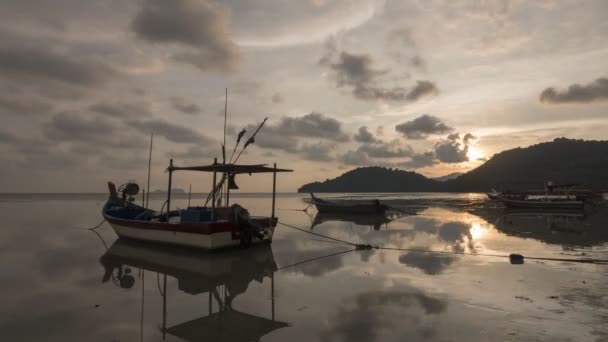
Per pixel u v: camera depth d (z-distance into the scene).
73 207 48.03
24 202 65.38
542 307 7.50
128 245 17.16
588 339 5.85
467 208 48.75
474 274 10.67
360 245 15.89
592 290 8.80
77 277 10.73
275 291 9.11
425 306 7.66
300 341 5.91
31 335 6.25
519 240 17.92
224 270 11.80
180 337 6.17
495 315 7.04
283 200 91.31
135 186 22.69
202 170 17.66
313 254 14.55
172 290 9.38
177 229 15.78
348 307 7.68
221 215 16.30
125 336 6.23
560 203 44.38
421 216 34.97
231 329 6.51
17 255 13.90
